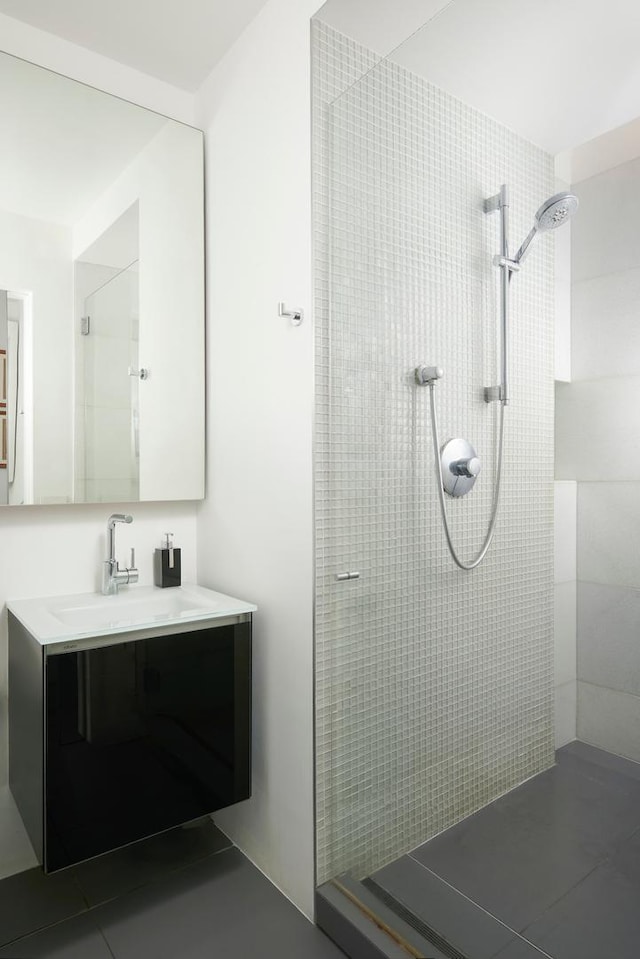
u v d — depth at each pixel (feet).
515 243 4.26
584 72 3.81
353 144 5.20
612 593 3.81
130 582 6.75
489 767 4.49
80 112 6.38
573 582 4.01
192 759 5.56
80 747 4.94
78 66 6.56
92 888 5.73
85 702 4.97
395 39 5.67
